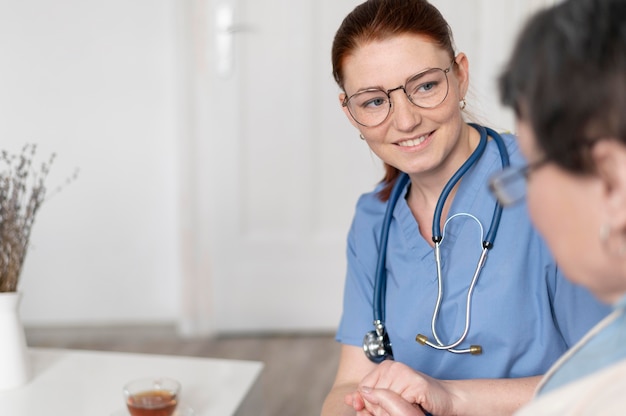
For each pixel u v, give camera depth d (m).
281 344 3.20
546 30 0.61
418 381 1.13
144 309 3.43
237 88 3.14
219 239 3.25
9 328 1.41
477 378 1.22
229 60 3.12
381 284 1.31
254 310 3.30
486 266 1.20
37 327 3.43
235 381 1.44
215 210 3.23
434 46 1.15
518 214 1.20
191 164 3.19
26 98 3.26
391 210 1.32
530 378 1.17
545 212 0.63
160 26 3.24
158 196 3.36
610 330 0.68
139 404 1.23
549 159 0.61
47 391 1.39
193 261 3.27
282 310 3.29
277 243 3.25
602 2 0.59
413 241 1.28
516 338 1.19
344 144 3.17
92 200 3.35
